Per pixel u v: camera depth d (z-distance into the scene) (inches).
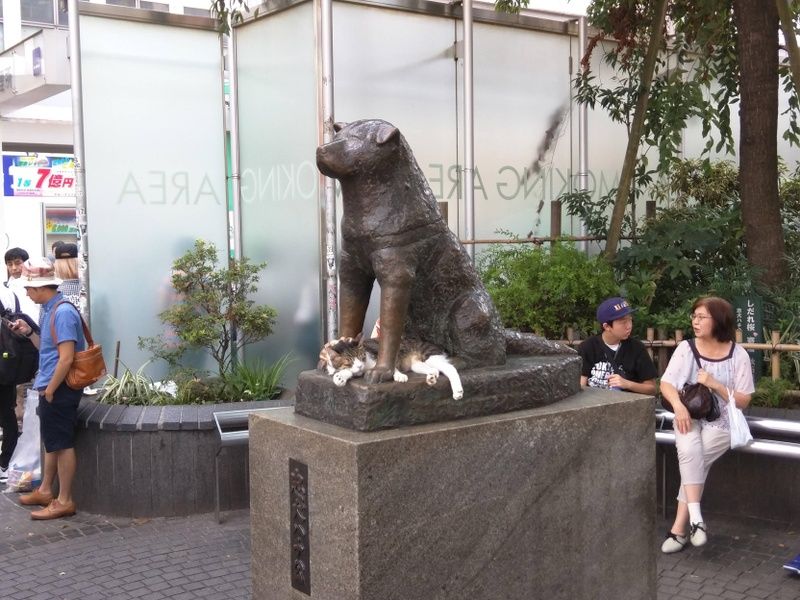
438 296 120.6
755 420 179.5
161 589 165.6
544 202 315.0
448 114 286.7
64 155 503.2
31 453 233.1
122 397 223.8
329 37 245.1
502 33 299.4
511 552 114.0
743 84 244.4
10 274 260.8
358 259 118.4
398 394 107.7
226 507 213.0
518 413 116.9
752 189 244.7
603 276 241.4
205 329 239.8
